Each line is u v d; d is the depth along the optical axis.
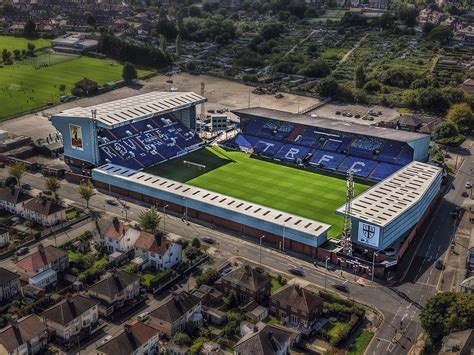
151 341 161.00
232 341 166.00
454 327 164.00
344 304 185.38
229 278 189.25
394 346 166.88
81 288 189.50
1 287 184.00
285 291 179.12
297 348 165.75
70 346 164.75
